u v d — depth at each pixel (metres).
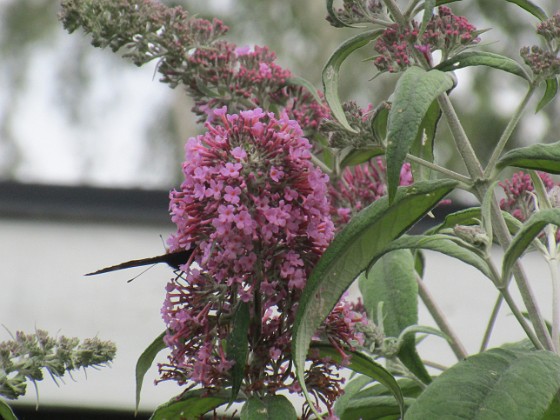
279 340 4.96
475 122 30.80
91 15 6.02
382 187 6.70
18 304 11.79
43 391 9.73
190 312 4.93
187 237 4.89
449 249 5.06
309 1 32.97
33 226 13.84
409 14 5.39
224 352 5.07
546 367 4.59
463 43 5.25
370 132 5.45
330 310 4.87
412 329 6.28
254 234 4.70
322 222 4.99
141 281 12.30
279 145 4.82
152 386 9.99
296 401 8.99
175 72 6.41
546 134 30.39
